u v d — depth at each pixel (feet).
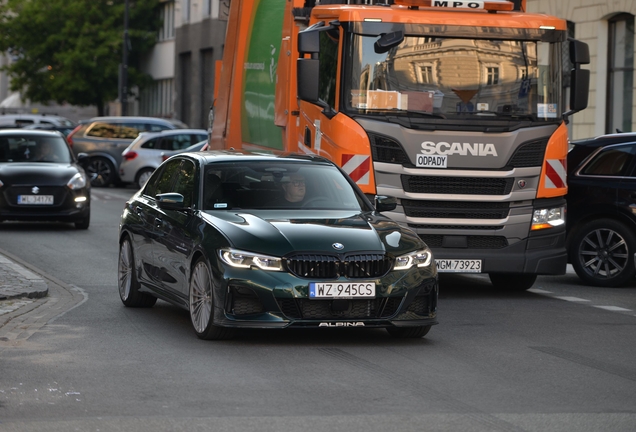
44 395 32.07
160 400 31.58
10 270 60.80
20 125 235.20
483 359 39.14
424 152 54.29
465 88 54.90
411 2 55.11
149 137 146.41
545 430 28.66
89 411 30.12
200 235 42.29
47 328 44.39
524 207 55.83
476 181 54.95
